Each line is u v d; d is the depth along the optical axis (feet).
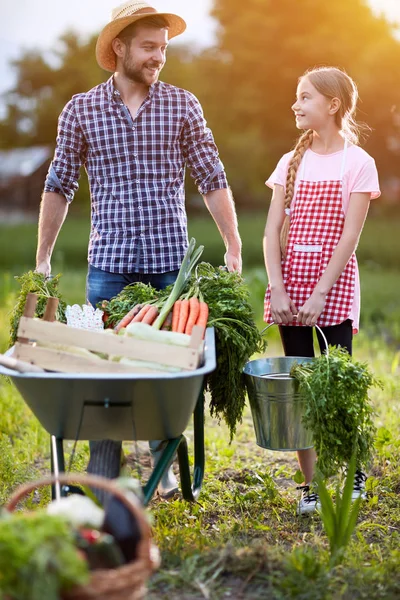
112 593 9.89
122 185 18.40
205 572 13.65
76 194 163.32
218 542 15.17
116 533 11.06
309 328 17.98
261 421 16.55
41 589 9.29
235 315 16.57
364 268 86.43
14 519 10.03
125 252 18.45
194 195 172.35
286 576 13.56
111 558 10.64
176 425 14.19
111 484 10.61
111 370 13.62
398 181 156.66
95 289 18.79
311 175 17.54
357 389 15.66
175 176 18.71
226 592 13.20
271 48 145.07
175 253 18.67
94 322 16.39
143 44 17.78
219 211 19.06
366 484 18.74
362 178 17.12
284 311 17.13
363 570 13.89
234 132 151.02
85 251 116.37
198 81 152.15
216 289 16.90
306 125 17.34
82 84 176.96
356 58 138.92
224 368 16.56
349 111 17.47
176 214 18.69
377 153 142.92
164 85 18.58
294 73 143.43
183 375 12.86
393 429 23.31
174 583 13.39
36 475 20.53
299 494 18.85
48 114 181.47
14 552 9.43
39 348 13.89
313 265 17.33
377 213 157.99
